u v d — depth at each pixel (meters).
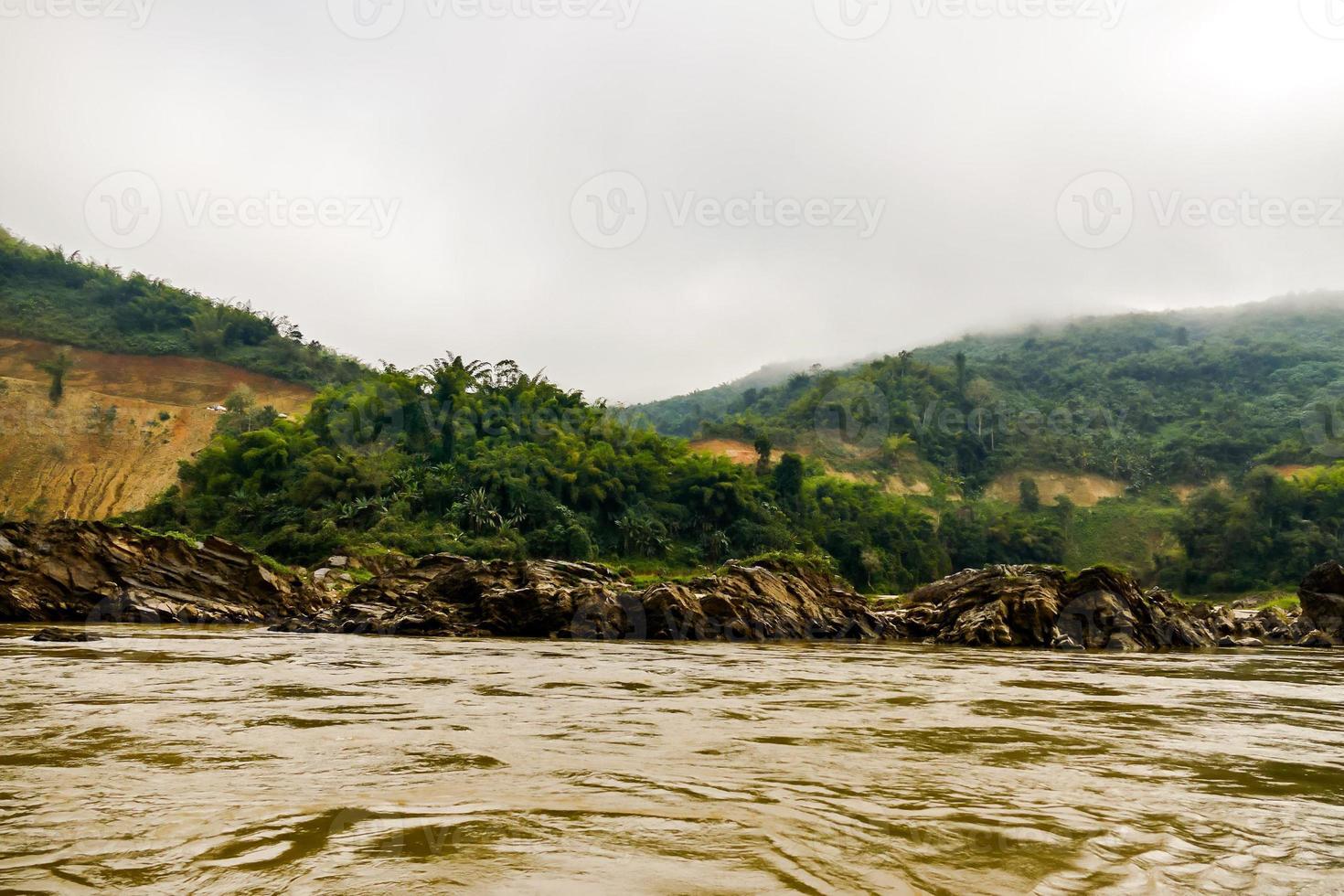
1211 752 8.05
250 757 6.85
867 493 128.50
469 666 17.28
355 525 81.56
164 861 4.05
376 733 8.16
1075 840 4.74
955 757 7.50
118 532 38.31
